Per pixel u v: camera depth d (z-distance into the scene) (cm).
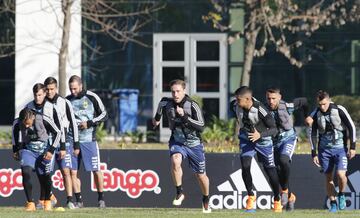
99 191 5162
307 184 5394
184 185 5447
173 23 9550
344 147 4781
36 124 4538
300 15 8275
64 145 4644
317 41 9456
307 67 9506
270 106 4856
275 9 8050
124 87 9712
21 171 5059
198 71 9544
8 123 9875
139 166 5488
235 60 9544
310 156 5397
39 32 8844
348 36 9469
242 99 4403
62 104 4616
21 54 8869
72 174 5000
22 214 4206
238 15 9356
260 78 9544
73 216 4088
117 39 8800
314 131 4819
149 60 9700
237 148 6975
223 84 9500
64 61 7925
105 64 9681
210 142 7756
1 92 9969
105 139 8588
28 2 8825
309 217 4103
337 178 4938
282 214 4306
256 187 5359
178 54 9575
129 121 9469
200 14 9525
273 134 4484
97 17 8644
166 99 4397
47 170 4622
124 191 5481
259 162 5072
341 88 9475
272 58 9500
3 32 9375
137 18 9481
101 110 5047
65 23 7888
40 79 8862
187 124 4297
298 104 4953
